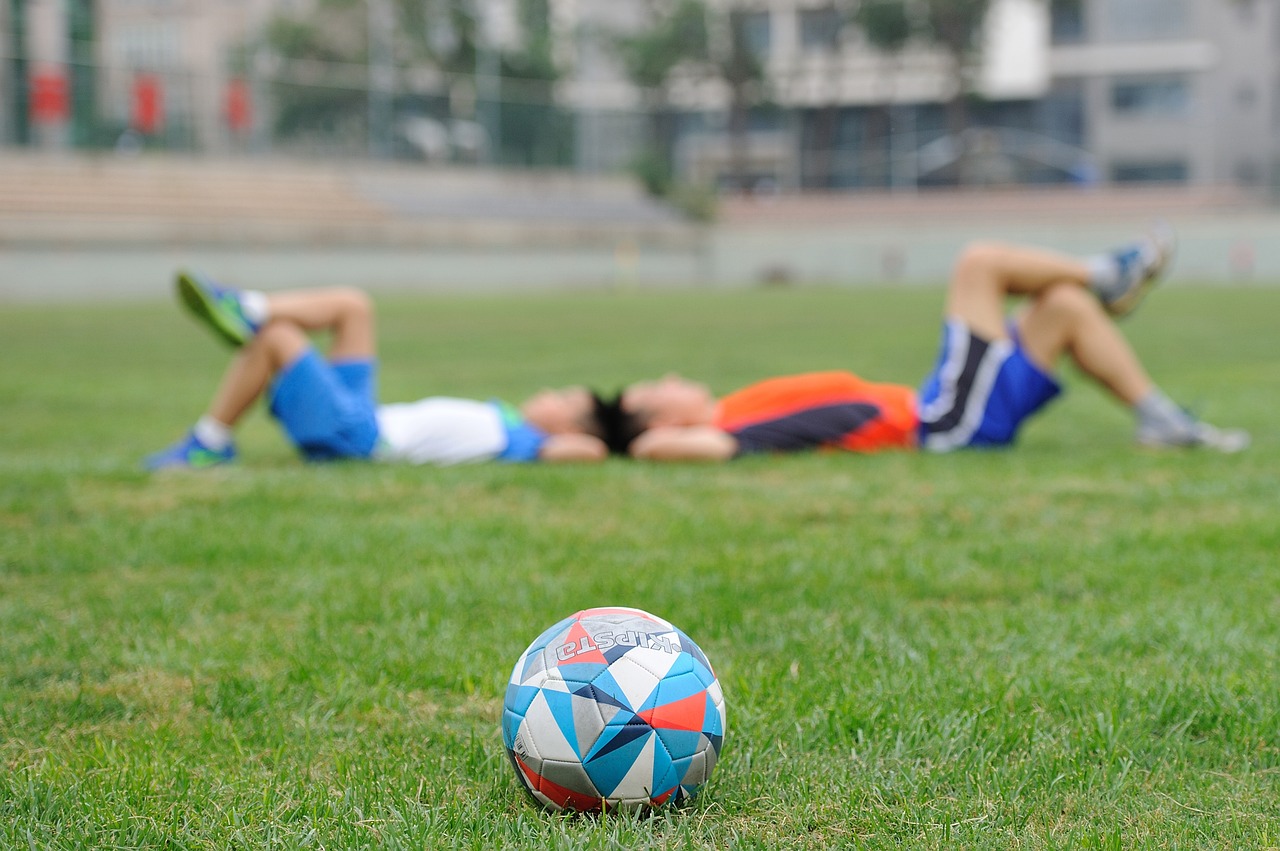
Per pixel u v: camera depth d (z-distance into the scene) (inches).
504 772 143.1
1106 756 146.6
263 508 310.5
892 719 157.2
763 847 123.0
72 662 187.5
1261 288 2108.8
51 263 1828.2
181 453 381.4
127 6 2288.4
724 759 145.6
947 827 126.3
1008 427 400.8
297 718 164.6
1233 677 172.7
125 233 1914.4
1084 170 3088.1
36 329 1153.4
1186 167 3299.7
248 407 381.1
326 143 2386.8
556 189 2709.2
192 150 2177.7
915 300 1777.8
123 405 584.7
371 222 2281.0
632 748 124.5
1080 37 3368.6
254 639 198.8
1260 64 3230.8
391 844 122.8
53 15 2119.8
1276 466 368.8
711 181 3533.5
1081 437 460.4
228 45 2471.7
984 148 3166.8
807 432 393.4
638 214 2778.1
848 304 1670.8
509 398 604.7
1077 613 208.1
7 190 1881.2
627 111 2947.8
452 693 174.1
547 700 126.6
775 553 256.5
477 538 274.2
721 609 210.2
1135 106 3358.8
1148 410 404.5
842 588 226.1
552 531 281.7
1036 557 252.1
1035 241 2736.2
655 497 324.5
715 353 885.8
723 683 173.3
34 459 402.6
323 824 128.8
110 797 136.8
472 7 2987.2
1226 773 143.8
